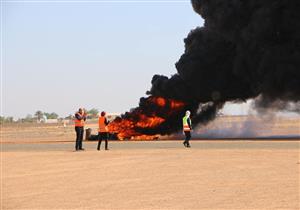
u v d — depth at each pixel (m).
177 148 33.53
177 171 21.80
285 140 42.06
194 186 17.92
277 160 24.42
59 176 21.78
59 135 80.69
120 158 27.70
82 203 15.83
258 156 26.48
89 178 20.89
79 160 27.47
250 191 16.50
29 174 22.69
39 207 15.55
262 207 14.04
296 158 25.19
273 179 18.75
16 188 19.09
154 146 36.44
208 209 14.15
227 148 32.44
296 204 14.29
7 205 16.02
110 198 16.44
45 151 34.12
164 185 18.41
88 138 52.72
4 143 47.75
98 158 28.12
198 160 25.38
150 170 22.45
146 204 15.20
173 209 14.39
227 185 17.83
